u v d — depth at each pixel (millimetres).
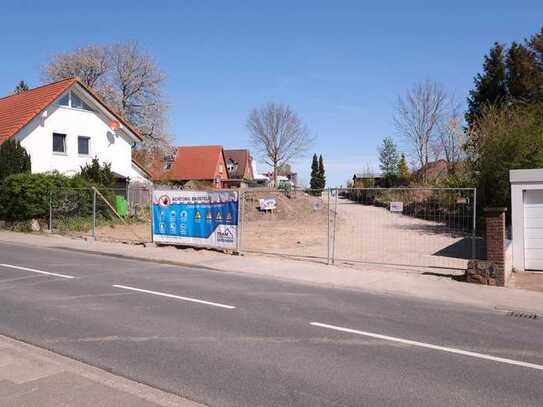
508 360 6273
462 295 10445
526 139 21422
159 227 17625
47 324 7438
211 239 16359
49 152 28453
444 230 25922
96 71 51062
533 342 7117
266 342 6770
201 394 5000
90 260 14641
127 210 27156
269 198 34531
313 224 29703
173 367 5734
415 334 7387
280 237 22953
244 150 97438
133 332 7090
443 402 4930
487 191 22562
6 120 28812
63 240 19406
